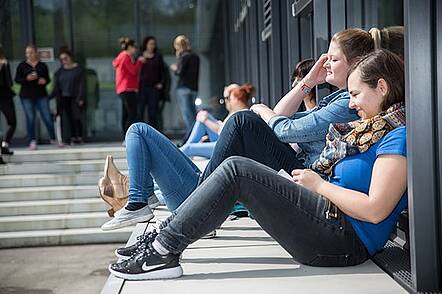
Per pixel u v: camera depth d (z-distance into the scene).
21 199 10.12
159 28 14.47
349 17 4.95
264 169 2.91
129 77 11.91
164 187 4.04
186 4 14.53
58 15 14.09
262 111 4.00
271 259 3.25
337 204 2.80
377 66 2.86
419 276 2.61
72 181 10.44
